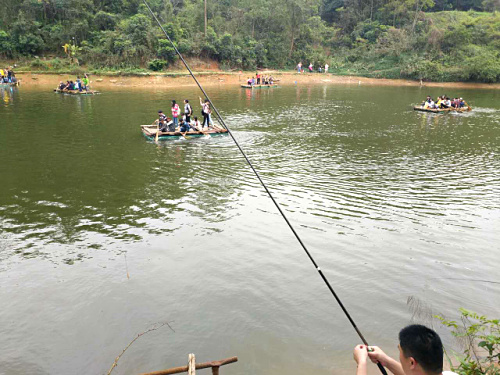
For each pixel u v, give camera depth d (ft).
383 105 91.71
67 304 19.03
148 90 111.75
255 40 161.79
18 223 27.73
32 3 135.33
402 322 17.57
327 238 25.71
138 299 19.45
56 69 128.36
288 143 53.21
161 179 37.52
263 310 18.56
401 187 35.73
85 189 34.63
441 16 181.98
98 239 25.55
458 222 28.25
